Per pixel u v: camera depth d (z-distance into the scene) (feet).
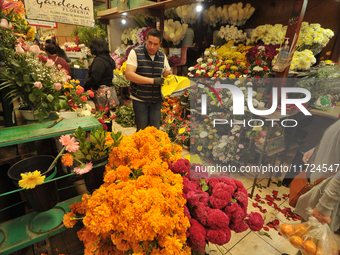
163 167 3.75
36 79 4.39
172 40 10.00
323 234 3.82
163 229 2.92
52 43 11.27
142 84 7.64
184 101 10.52
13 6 4.25
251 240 5.64
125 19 14.97
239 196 3.93
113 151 3.86
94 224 3.04
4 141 3.66
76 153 3.80
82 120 4.98
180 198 3.25
